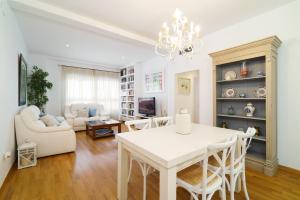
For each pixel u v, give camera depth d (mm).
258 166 2326
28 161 2459
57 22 2863
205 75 3406
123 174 1680
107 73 6703
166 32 1959
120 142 1666
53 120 3426
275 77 2354
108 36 3270
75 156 2916
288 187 1914
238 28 2836
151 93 5410
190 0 2184
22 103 3439
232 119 2994
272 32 2441
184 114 1793
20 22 2875
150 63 5480
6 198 1706
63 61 5590
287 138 2336
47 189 1874
